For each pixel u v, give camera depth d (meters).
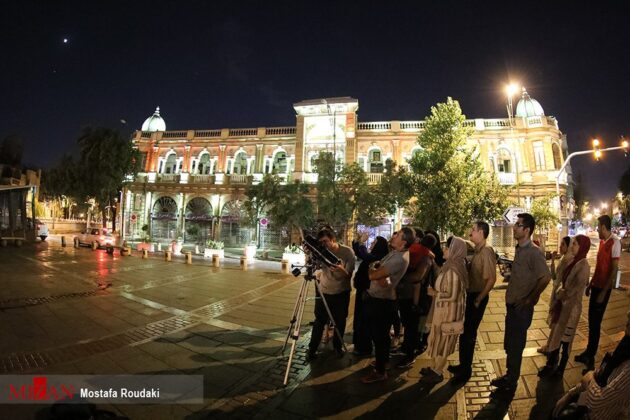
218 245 22.67
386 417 3.85
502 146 28.77
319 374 4.95
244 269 16.44
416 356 5.75
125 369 5.00
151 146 35.03
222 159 33.78
